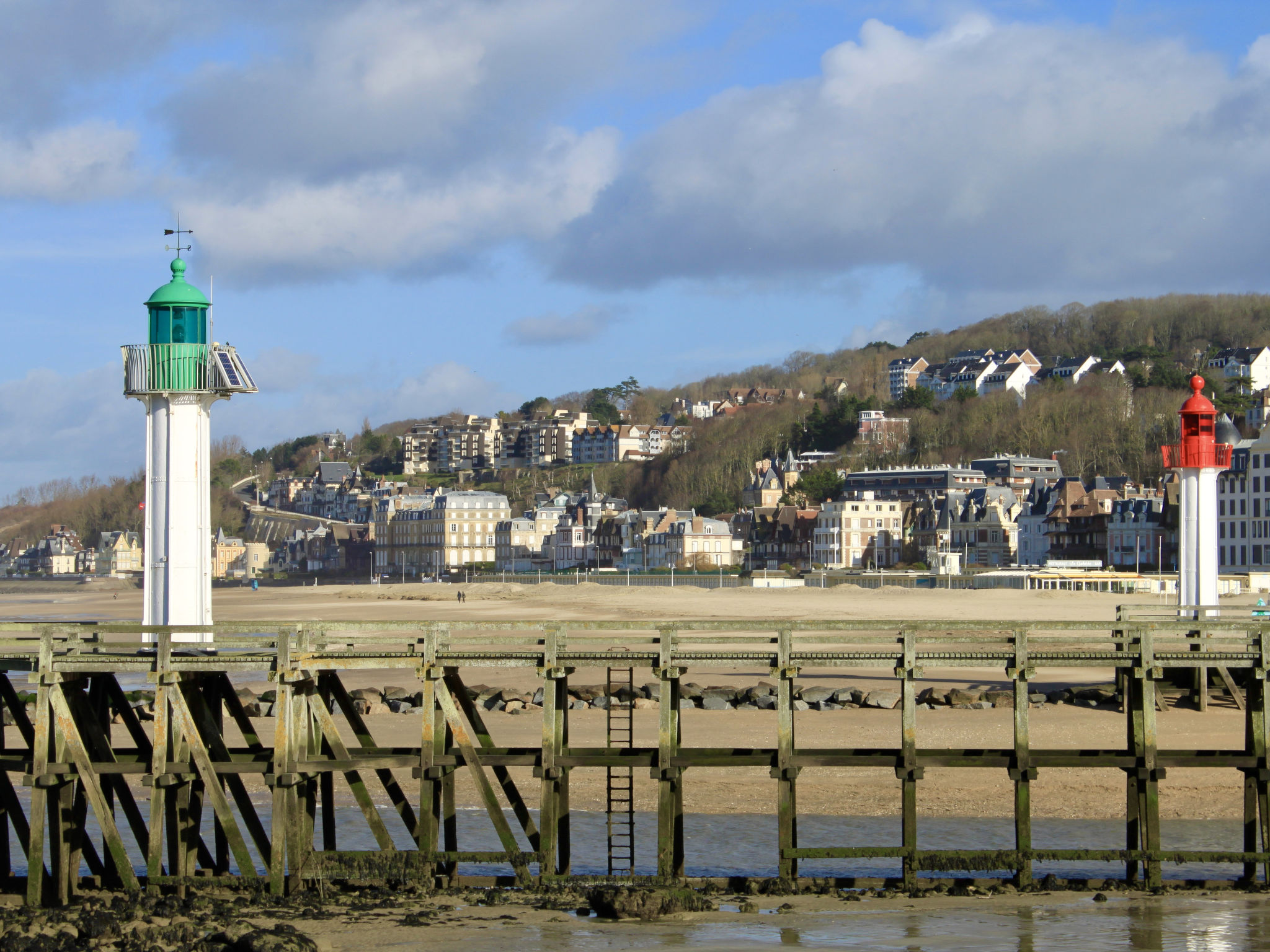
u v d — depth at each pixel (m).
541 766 38.56
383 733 61.94
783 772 38.41
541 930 34.31
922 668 38.56
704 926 34.75
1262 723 38.62
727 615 162.62
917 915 35.97
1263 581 179.88
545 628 38.72
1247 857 38.31
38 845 37.41
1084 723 62.56
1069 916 35.66
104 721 41.25
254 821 41.12
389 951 32.38
